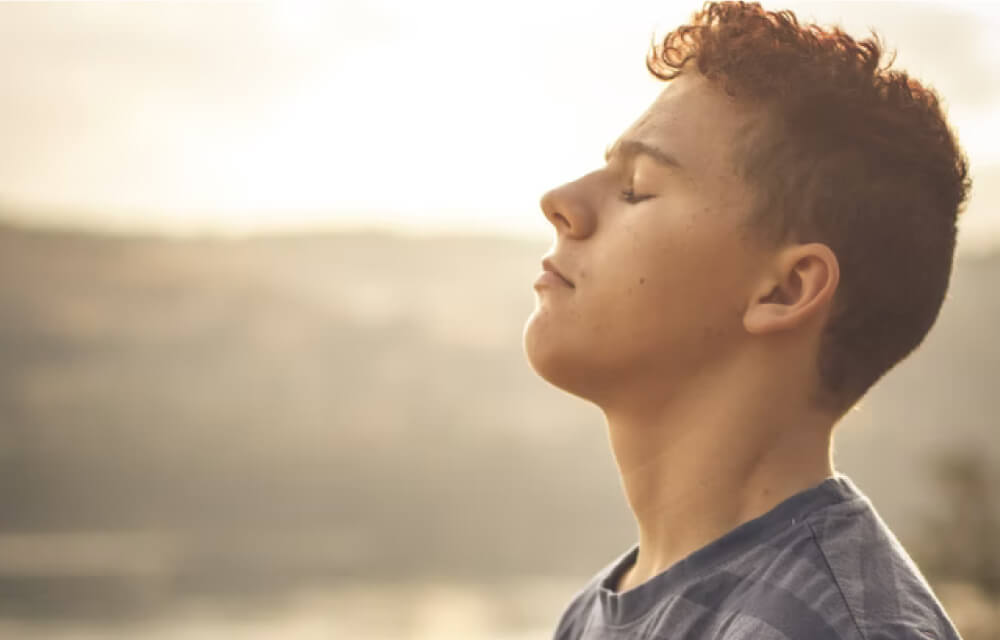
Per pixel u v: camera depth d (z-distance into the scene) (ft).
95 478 96.37
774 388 3.35
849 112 3.41
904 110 3.51
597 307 3.46
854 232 3.34
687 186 3.42
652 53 3.77
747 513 3.34
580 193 3.59
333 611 58.59
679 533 3.44
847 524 3.18
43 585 67.10
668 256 3.39
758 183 3.36
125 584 68.18
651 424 3.49
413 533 83.25
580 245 3.57
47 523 92.27
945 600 15.81
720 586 3.17
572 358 3.49
